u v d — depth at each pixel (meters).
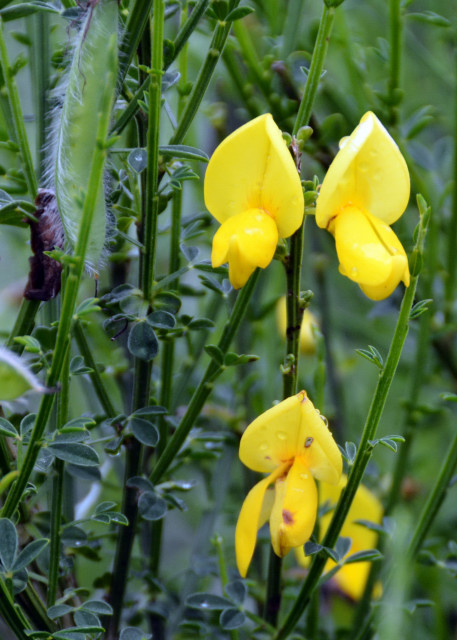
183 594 0.43
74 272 0.35
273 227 0.37
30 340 0.35
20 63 0.39
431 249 0.45
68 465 0.40
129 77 0.39
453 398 0.38
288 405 0.37
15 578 0.37
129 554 0.39
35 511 0.40
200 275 0.40
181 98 0.40
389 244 0.37
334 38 0.45
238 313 0.39
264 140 0.37
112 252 0.41
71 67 0.36
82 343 0.40
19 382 0.35
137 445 0.39
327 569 0.44
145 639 0.38
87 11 0.36
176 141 0.39
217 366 0.39
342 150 0.37
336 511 0.38
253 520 0.37
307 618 0.42
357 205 0.37
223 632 0.43
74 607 0.37
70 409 0.41
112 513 0.38
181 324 0.40
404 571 0.39
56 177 0.36
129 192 0.39
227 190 0.37
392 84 0.44
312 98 0.38
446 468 0.40
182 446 0.41
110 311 0.39
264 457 0.37
